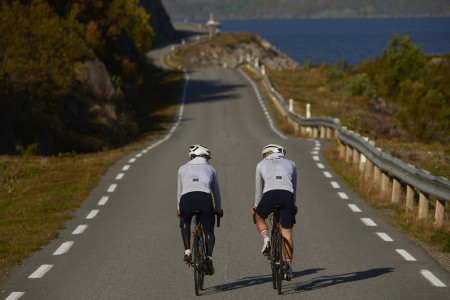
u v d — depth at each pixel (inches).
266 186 527.8
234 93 3710.6
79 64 2500.0
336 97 3533.5
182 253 685.9
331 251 687.7
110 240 748.0
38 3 3016.7
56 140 2133.4
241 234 767.7
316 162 1392.7
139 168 1326.3
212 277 593.0
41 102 2191.2
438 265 627.8
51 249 708.7
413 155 1609.3
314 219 853.2
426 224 784.3
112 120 2536.9
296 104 3152.1
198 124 2719.0
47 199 1002.7
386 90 3565.5
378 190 1016.9
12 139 1903.3
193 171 532.4
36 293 548.7
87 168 1330.0
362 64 4247.0
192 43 7199.8
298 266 629.9
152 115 3056.1
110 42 3875.5
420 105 2454.5
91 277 596.4
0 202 1042.1
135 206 950.4
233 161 1395.2
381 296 530.0
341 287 555.8
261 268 622.2
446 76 4175.7
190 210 516.7
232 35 7765.8
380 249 694.5
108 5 3646.7
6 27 2119.8
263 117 2906.0
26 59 2112.5
